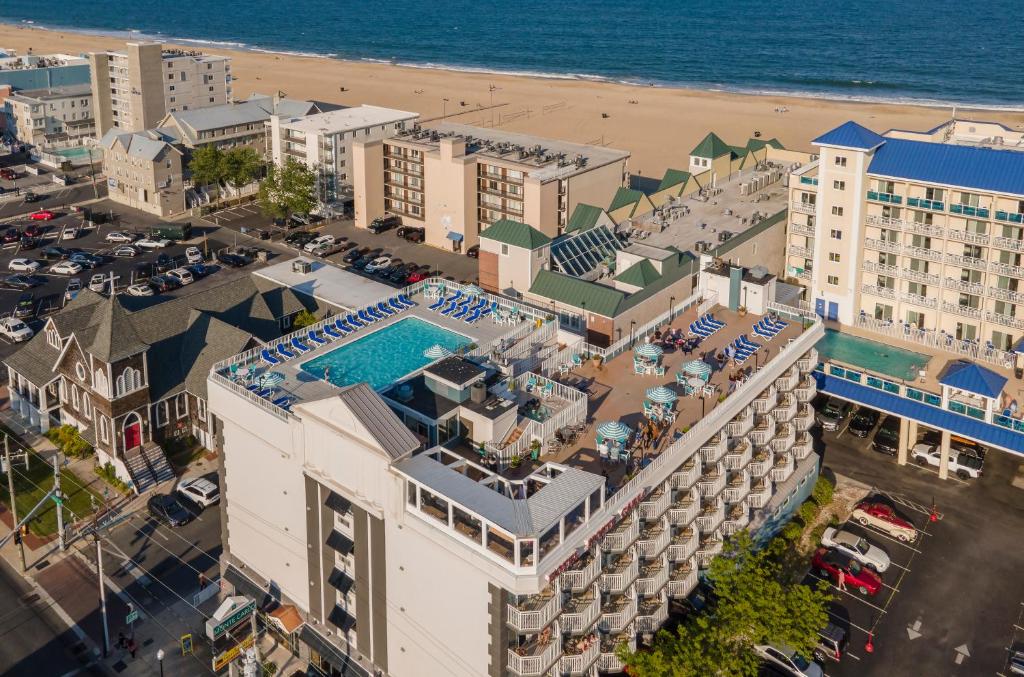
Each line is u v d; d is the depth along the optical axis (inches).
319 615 3014.3
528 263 4483.3
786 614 2807.6
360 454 2598.4
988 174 4279.0
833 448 4286.4
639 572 2824.8
